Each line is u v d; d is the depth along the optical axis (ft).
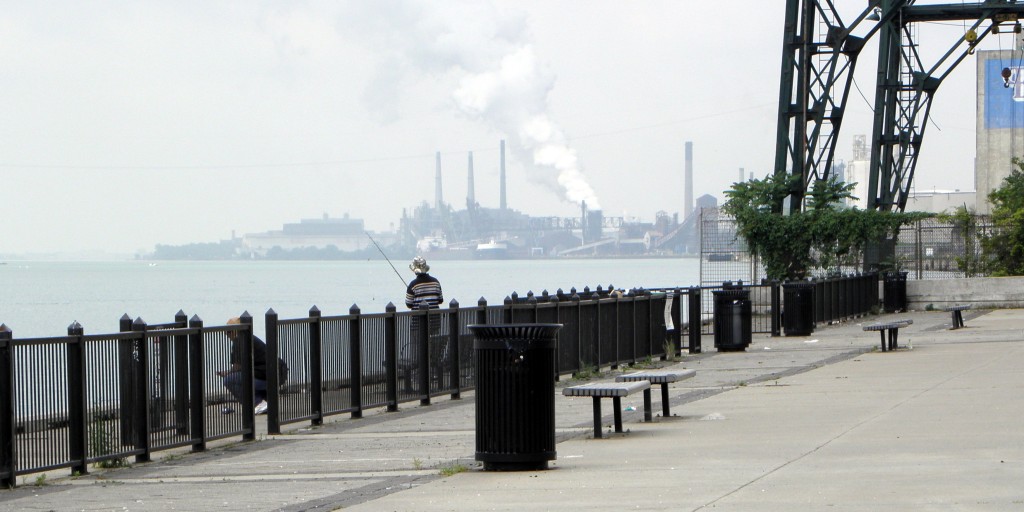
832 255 176.04
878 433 52.85
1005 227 179.11
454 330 82.28
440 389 80.59
